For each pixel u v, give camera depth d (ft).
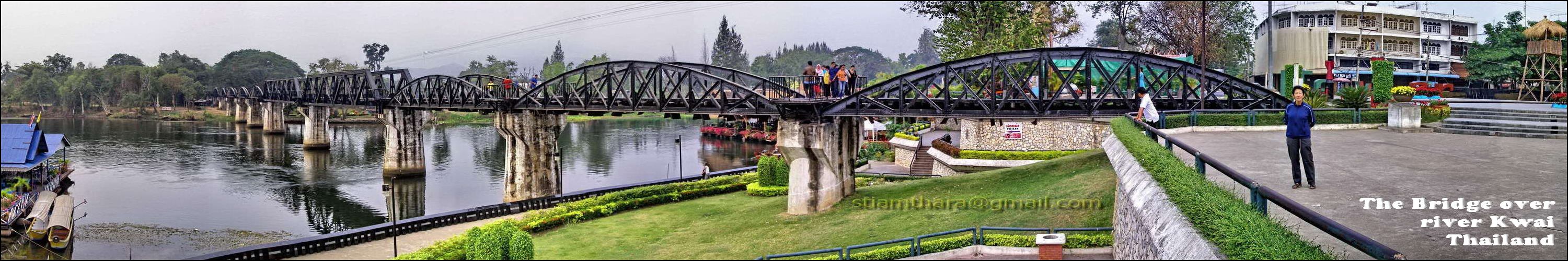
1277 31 295.69
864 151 227.20
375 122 453.17
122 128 396.16
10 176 178.09
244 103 461.78
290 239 145.07
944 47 221.05
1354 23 289.94
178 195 194.08
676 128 429.79
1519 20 282.97
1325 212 44.39
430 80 217.36
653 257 105.70
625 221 135.85
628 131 405.59
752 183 165.68
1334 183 53.67
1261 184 54.54
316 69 583.17
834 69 125.90
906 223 107.86
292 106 517.14
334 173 241.55
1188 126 95.91
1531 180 53.88
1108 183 101.65
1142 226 49.21
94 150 291.58
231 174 233.55
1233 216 36.27
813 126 123.75
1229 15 278.67
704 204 150.51
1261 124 95.66
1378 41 291.99
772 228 118.93
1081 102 111.24
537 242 119.24
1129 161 62.49
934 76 119.03
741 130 377.50
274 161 272.72
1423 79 292.81
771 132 348.38
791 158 127.65
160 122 453.17
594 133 391.65
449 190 211.00
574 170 248.11
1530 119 94.27
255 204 185.57
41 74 458.09
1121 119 93.45
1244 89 112.37
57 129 373.40
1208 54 266.77
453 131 399.85
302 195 200.34
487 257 101.50
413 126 236.22
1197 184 44.06
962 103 120.06
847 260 89.61
